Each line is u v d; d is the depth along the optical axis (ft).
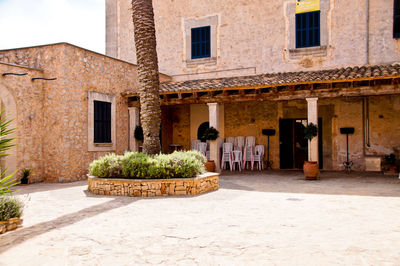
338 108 45.98
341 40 44.98
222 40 51.06
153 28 29.58
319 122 47.16
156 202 22.45
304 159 48.34
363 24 44.06
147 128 29.09
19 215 16.46
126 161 26.45
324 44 45.68
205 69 52.03
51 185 32.76
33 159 35.01
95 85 39.42
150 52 29.22
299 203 22.04
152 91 29.17
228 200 23.22
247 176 39.86
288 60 47.52
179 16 53.88
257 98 40.40
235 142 50.44
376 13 43.55
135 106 44.45
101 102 40.27
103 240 13.93
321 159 47.03
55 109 35.50
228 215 18.43
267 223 16.56
